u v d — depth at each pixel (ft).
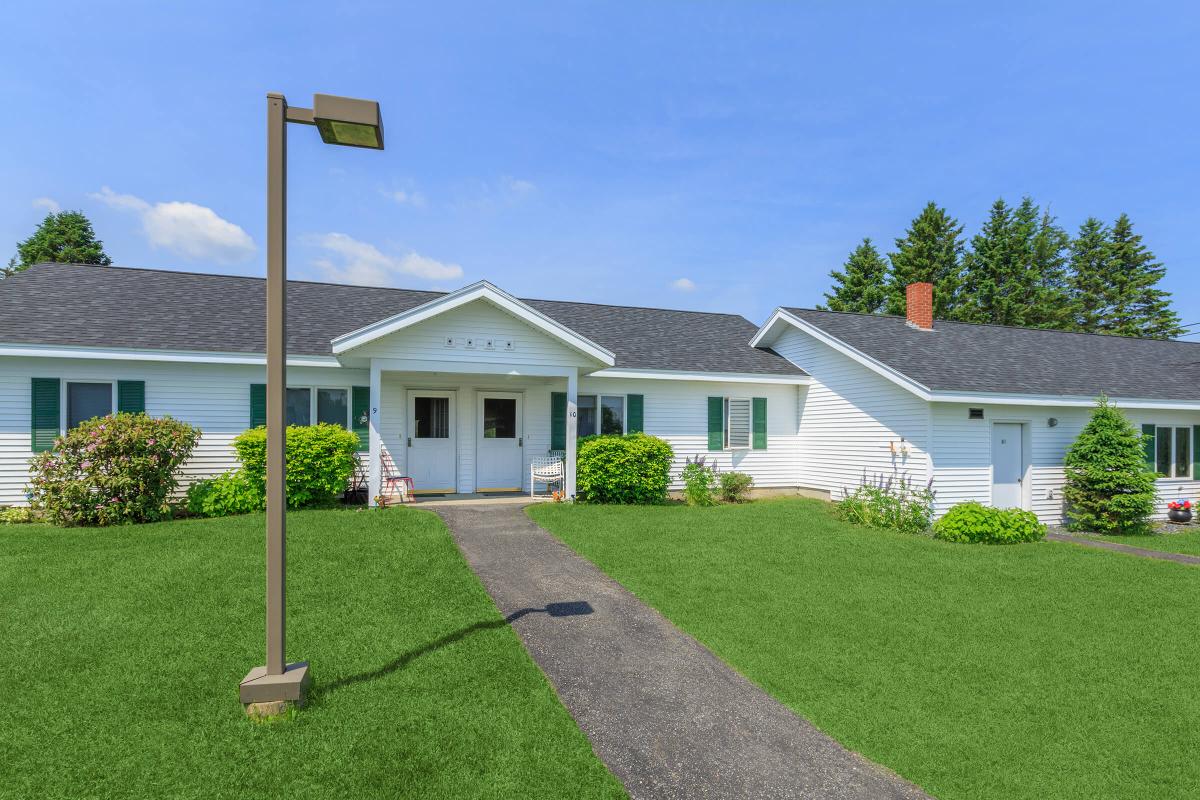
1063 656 20.61
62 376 39.52
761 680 18.43
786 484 58.95
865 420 50.57
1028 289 139.44
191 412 42.06
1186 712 17.01
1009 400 44.47
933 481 44.29
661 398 55.16
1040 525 41.11
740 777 13.73
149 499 35.96
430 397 49.52
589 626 22.16
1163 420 52.85
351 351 40.16
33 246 124.47
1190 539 43.11
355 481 44.32
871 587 27.68
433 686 16.96
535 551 31.68
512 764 13.64
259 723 14.70
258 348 42.32
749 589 26.81
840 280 153.89
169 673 16.94
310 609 21.98
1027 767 14.34
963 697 17.65
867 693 17.78
